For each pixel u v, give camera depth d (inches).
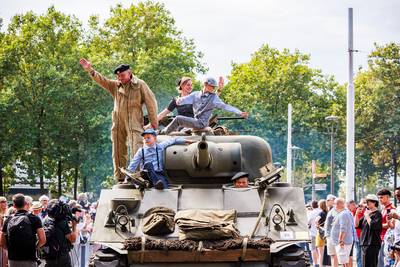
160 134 815.7
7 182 2511.1
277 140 2938.0
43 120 2317.9
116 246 669.3
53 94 2282.2
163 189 732.7
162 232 684.7
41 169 2327.8
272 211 707.4
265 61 3275.1
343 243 935.7
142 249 655.1
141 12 2753.4
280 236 681.6
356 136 2883.9
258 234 685.9
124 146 839.1
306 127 2972.4
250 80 3198.8
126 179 767.1
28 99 2308.1
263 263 666.8
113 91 839.1
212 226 665.0
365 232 900.0
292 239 679.1
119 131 835.4
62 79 2327.8
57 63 2399.1
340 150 2974.9
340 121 2962.6
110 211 700.0
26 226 699.4
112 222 697.0
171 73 2437.3
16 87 2309.3
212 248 655.1
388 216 869.2
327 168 3088.1
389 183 3125.0
